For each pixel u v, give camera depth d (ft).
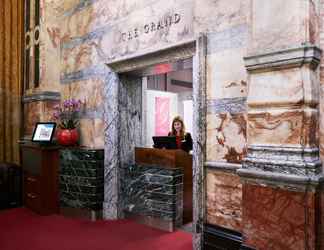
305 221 6.59
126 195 14.34
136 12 12.84
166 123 26.07
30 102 18.06
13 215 15.17
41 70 16.90
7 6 18.47
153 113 24.81
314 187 6.51
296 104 6.86
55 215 15.19
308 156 6.70
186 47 10.75
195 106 10.25
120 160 14.32
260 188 7.39
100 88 14.73
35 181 15.65
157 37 11.89
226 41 9.50
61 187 15.53
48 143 15.37
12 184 16.71
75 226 13.29
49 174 15.38
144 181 13.60
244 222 7.69
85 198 14.32
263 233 7.29
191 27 10.62
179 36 11.05
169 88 36.68
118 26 13.73
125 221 13.94
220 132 9.67
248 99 7.75
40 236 12.05
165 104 26.03
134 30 12.91
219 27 9.70
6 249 10.73
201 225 9.96
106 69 14.28
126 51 13.30
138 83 15.21
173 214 12.59
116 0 13.88
